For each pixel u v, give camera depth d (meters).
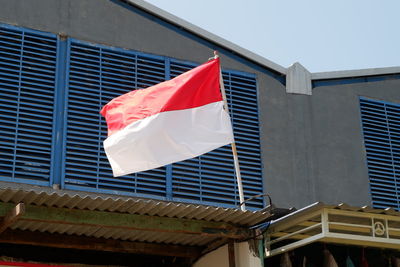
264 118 13.05
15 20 11.80
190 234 9.77
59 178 11.17
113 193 11.41
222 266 10.34
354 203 13.06
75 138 11.48
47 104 11.55
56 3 12.18
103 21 12.41
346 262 10.32
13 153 11.04
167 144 9.70
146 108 9.91
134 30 12.60
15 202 8.62
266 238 10.04
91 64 12.07
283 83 13.55
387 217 9.70
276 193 12.60
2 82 11.41
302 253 10.65
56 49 11.94
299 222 9.75
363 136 13.64
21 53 11.65
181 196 11.88
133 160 9.67
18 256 10.48
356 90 13.99
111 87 12.08
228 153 12.48
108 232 9.83
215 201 12.09
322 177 13.05
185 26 12.96
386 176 13.49
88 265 10.81
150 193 11.70
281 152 12.95
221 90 10.16
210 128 9.87
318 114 13.50
